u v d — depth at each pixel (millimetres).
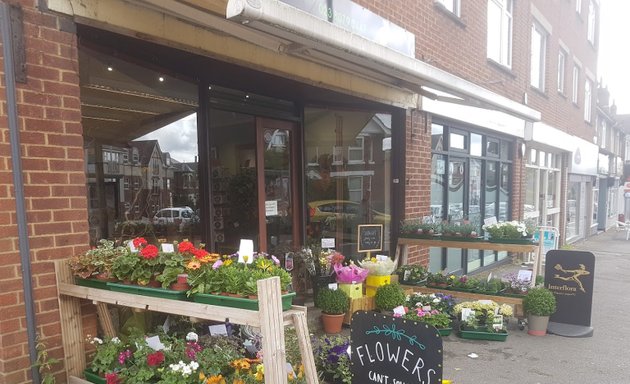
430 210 7090
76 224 2934
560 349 4754
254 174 5371
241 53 4055
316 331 4918
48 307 2797
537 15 10891
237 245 5117
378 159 6625
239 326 3734
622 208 27141
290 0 3908
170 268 2498
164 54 3904
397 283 5664
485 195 9172
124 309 3381
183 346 2893
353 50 3398
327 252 5477
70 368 2857
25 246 2676
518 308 5461
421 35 6348
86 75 3568
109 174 3811
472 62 7871
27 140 2695
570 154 14555
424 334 2428
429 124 6969
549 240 10531
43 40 2762
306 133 6227
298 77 4648
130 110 3943
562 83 13711
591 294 5301
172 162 4348
